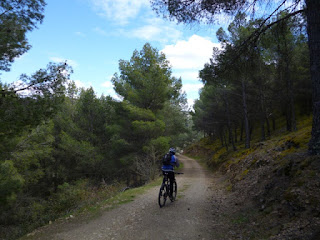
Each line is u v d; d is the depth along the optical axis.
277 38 7.47
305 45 14.93
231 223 4.97
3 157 11.98
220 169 18.78
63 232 4.98
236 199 6.94
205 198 8.29
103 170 23.91
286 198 4.67
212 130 39.31
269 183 6.00
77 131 25.12
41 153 15.61
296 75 19.72
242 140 33.41
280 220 4.16
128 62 21.08
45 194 24.89
